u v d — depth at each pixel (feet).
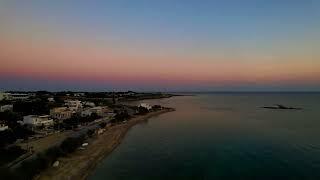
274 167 217.36
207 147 284.82
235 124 449.06
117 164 228.84
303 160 234.79
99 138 324.80
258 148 278.05
